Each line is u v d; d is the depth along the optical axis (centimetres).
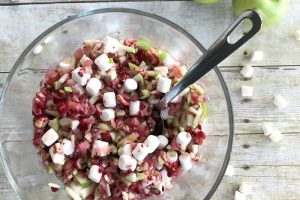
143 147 44
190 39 47
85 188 46
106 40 47
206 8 55
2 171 52
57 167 46
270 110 54
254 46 54
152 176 46
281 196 54
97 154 45
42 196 49
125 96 46
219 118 48
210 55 37
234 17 54
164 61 48
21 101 49
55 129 46
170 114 47
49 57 50
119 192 45
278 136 53
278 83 55
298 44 55
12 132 49
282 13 52
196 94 46
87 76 45
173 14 54
